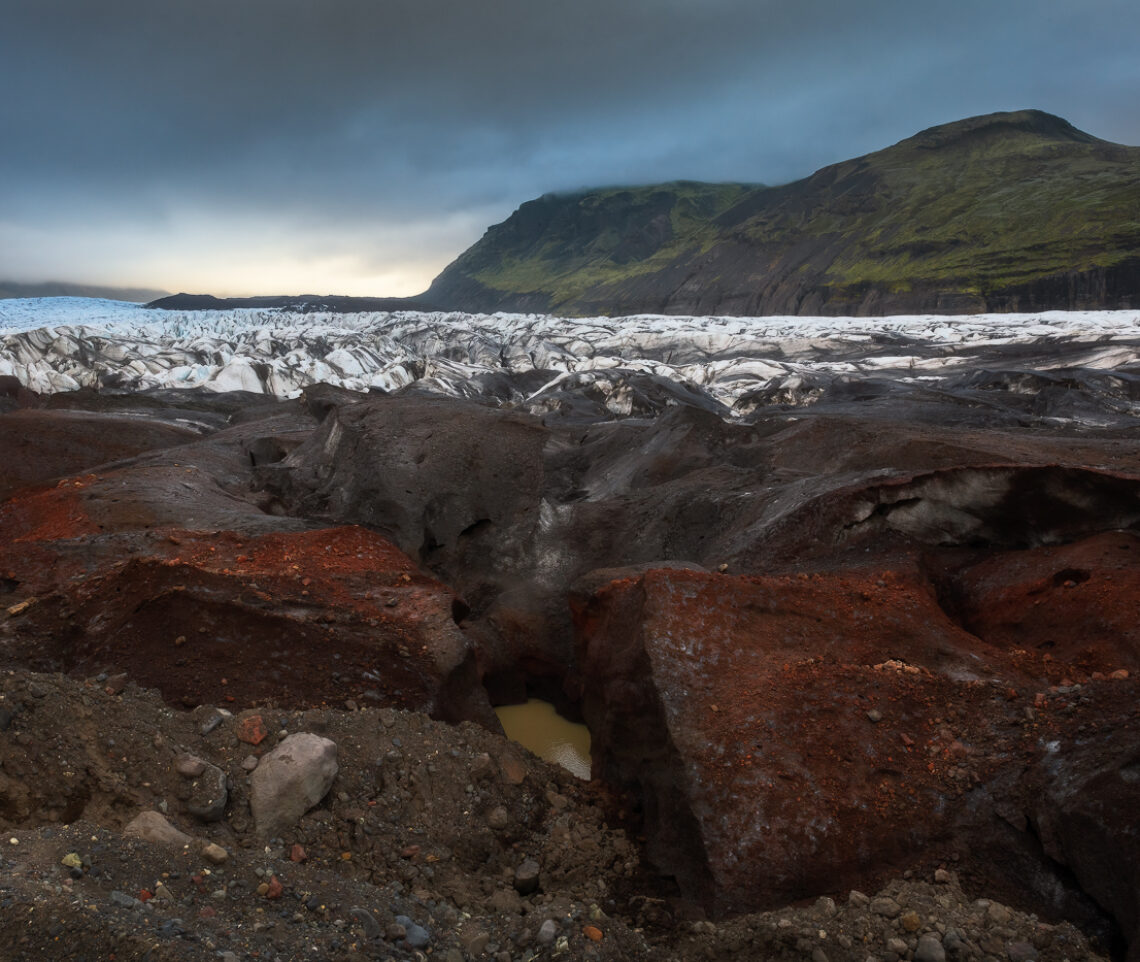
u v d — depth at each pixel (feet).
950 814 21.85
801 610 28.94
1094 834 19.44
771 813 22.07
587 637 34.37
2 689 19.72
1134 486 33.17
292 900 17.15
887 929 18.56
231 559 34.78
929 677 25.75
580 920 19.20
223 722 22.68
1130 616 26.91
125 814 19.02
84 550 35.42
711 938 19.24
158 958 13.71
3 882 14.57
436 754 24.68
